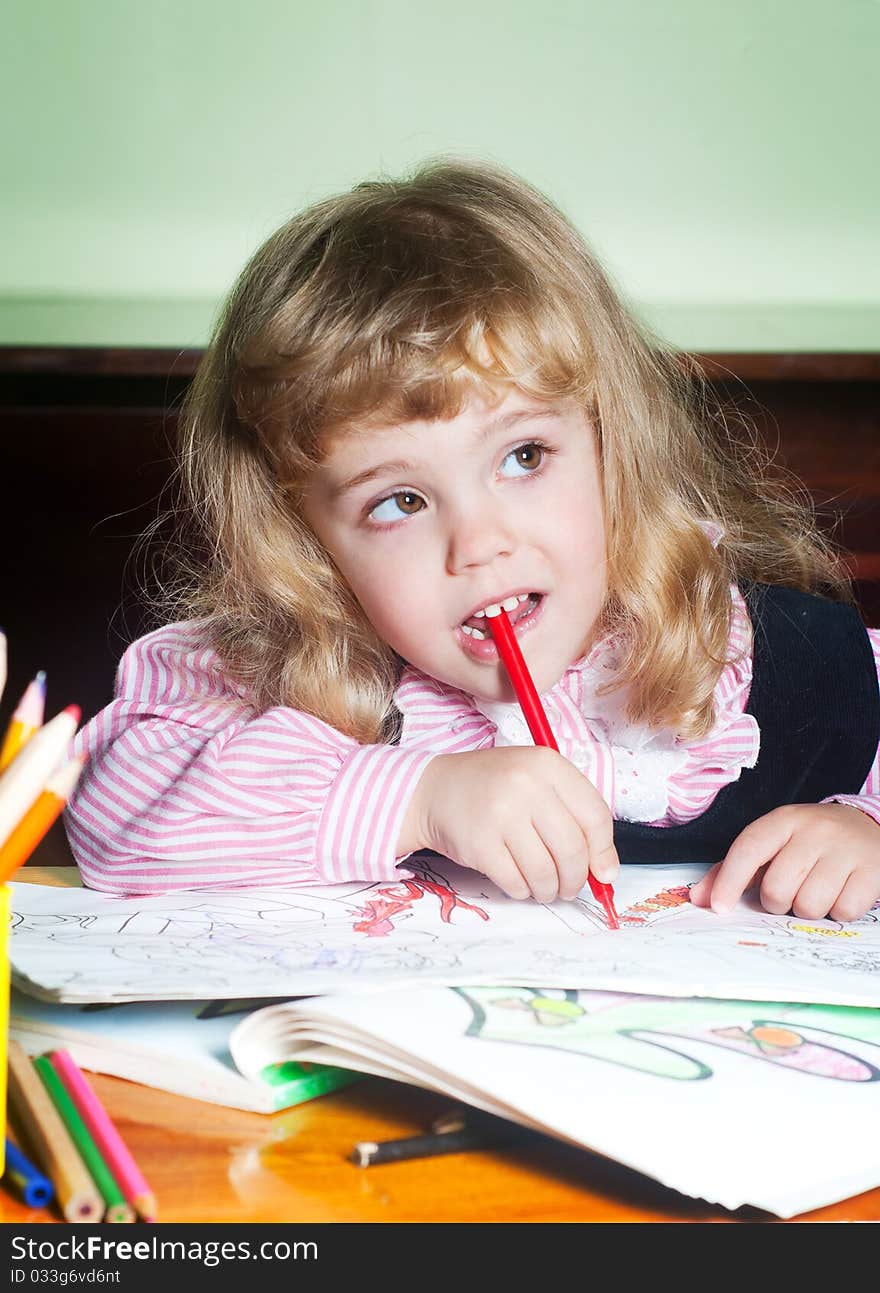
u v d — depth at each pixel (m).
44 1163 0.36
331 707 0.87
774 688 0.95
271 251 0.86
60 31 2.32
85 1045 0.46
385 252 0.78
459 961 0.50
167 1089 0.44
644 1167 0.35
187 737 0.84
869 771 0.97
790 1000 0.48
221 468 0.89
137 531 2.04
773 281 2.40
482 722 0.87
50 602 2.05
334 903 0.64
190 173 2.38
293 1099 0.43
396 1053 0.41
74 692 2.06
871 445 1.98
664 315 2.27
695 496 1.01
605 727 0.88
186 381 2.00
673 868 0.74
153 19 2.33
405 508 0.74
